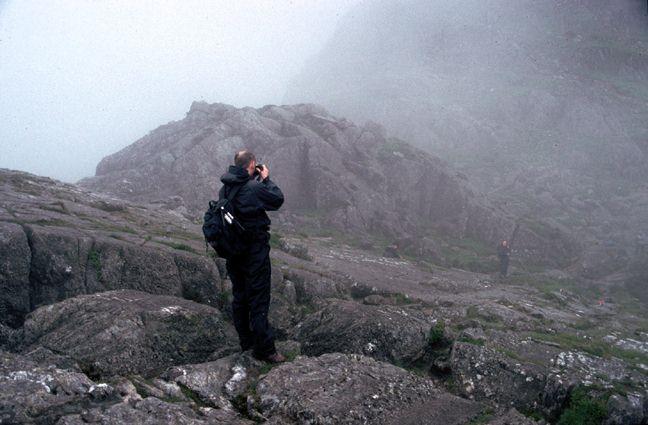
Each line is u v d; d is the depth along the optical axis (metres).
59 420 3.48
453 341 6.31
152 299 5.79
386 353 5.83
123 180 19.14
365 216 18.72
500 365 5.46
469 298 10.24
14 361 4.05
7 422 3.35
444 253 17.94
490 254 18.59
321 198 19.17
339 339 5.94
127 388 4.18
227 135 20.42
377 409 4.34
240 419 4.15
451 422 4.35
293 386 4.53
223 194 4.89
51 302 6.28
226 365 4.96
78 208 9.25
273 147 20.12
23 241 6.25
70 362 4.54
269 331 5.10
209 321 5.64
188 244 8.27
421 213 21.08
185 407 4.06
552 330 8.21
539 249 19.66
